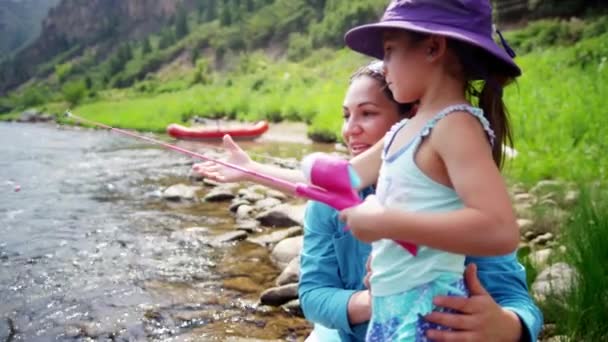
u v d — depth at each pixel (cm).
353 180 164
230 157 221
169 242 596
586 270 323
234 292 452
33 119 3928
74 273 511
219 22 6656
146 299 444
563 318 318
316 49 4862
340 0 5231
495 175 149
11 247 593
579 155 764
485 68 164
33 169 1154
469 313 161
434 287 162
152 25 8806
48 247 593
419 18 159
